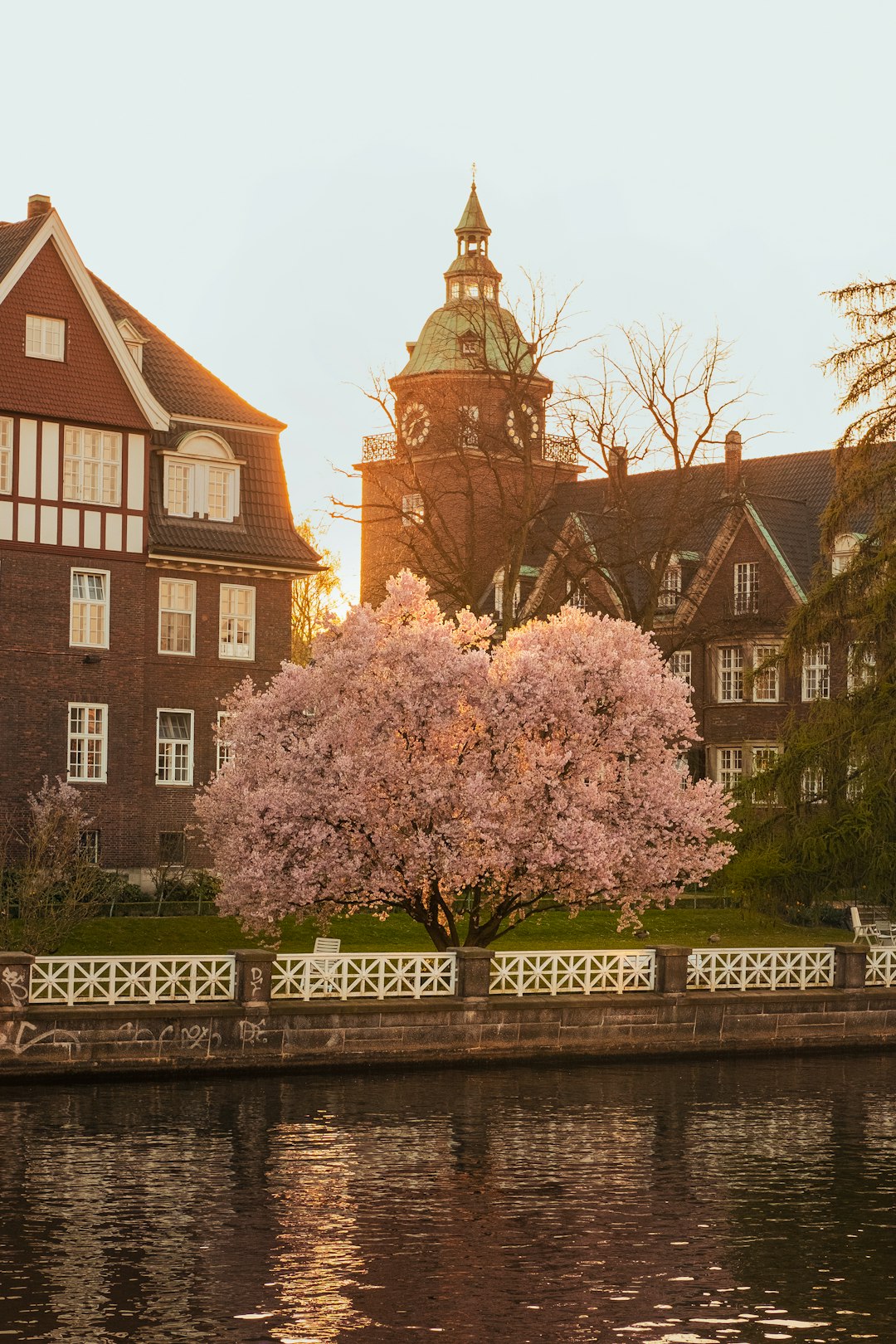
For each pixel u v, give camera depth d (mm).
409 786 38594
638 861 40188
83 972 33500
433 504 60219
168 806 56750
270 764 40438
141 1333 18359
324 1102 31531
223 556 57594
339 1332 18531
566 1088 33719
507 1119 30266
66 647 54438
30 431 53844
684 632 62594
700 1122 30312
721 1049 38219
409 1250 21625
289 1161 26500
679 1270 20969
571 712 39438
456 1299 19688
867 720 40812
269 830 38938
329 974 35562
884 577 41062
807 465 80125
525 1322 18953
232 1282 20203
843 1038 39375
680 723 41094
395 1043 35375
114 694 55344
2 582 53250
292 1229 22547
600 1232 22656
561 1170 26281
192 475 57938
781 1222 23281
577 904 41562
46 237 54062
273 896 38812
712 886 60438
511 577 57562
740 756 74062
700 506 58719
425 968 36344
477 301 62969
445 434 60906
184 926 48312
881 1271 21016
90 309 54969
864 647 41062
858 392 41688
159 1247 21594
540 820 39000
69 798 51000
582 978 39469
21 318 53656
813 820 41000
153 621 56844
